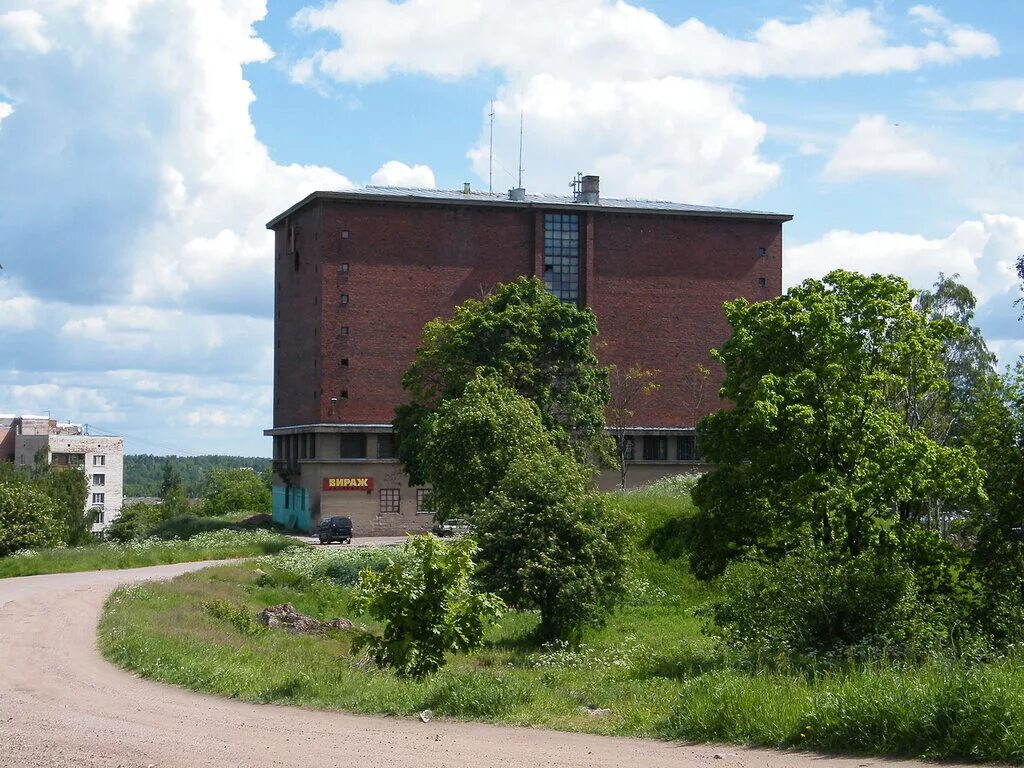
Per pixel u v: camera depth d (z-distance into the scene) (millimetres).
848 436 30656
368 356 88688
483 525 35500
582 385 70125
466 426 51531
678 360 94500
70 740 13359
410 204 90000
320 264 88625
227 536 69562
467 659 28938
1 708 16297
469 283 90938
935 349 32875
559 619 34406
